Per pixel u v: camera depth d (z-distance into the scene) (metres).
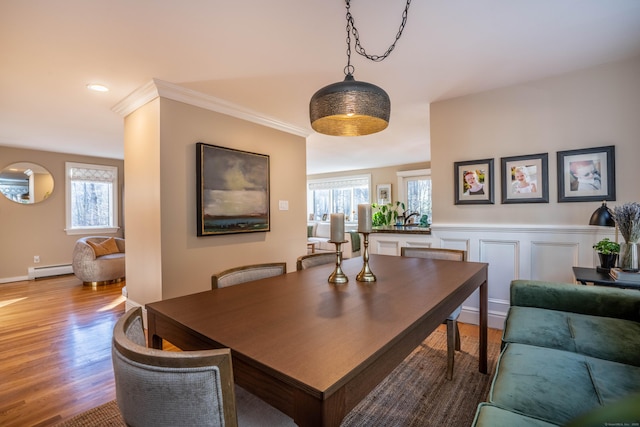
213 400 0.68
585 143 2.46
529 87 2.68
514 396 1.10
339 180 8.56
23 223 5.14
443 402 1.75
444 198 3.09
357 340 0.92
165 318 1.17
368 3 1.67
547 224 2.61
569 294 1.86
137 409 0.71
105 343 2.63
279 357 0.82
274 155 3.73
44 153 5.34
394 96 2.97
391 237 3.47
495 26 1.90
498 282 2.81
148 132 2.81
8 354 2.44
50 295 4.15
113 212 6.07
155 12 1.71
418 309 1.19
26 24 1.79
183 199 2.83
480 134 2.89
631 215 2.00
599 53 2.23
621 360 1.33
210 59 2.26
